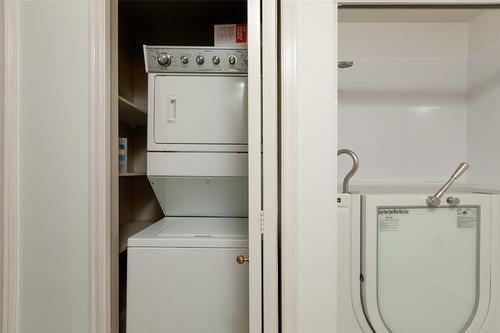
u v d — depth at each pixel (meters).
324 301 1.43
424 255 1.74
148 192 2.69
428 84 2.21
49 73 1.43
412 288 1.74
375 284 1.69
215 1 2.16
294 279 1.43
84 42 1.43
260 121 1.32
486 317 1.73
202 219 2.12
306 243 1.43
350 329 1.74
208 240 1.57
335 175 1.43
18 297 1.43
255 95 1.30
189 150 1.80
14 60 1.42
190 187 1.95
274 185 1.36
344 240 1.72
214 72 1.79
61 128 1.43
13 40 1.42
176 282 1.57
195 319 1.56
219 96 1.80
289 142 1.42
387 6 1.51
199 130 1.80
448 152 2.24
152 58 1.76
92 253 1.42
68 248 1.43
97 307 1.42
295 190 1.43
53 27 1.43
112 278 1.49
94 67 1.42
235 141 1.80
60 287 1.43
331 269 1.43
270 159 1.36
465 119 2.23
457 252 1.75
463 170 1.69
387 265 1.74
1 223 1.40
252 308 1.34
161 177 1.84
